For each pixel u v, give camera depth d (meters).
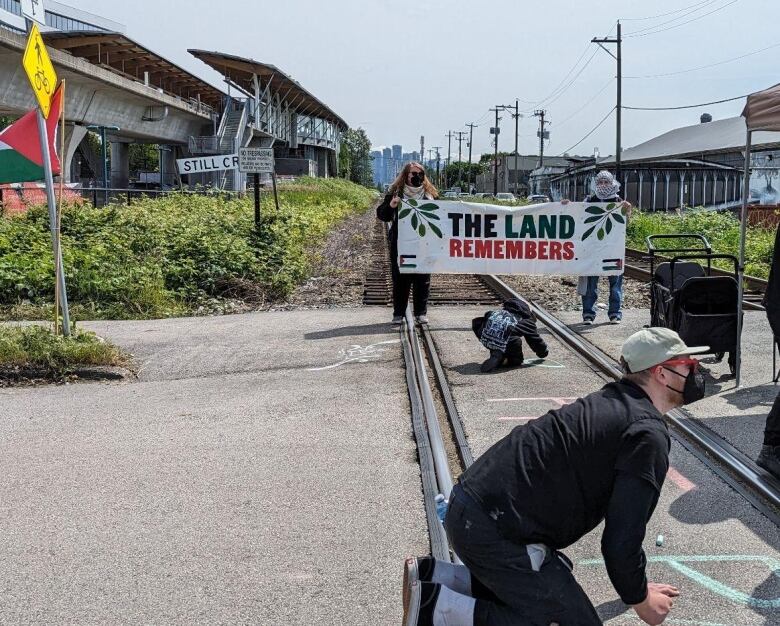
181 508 4.89
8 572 4.14
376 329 10.37
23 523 4.72
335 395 7.34
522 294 13.37
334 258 19.75
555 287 14.30
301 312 12.16
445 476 5.11
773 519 4.52
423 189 10.41
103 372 8.37
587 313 10.37
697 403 6.70
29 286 12.73
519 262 10.45
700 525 4.49
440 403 7.01
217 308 12.98
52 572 4.12
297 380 7.98
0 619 3.68
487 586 2.75
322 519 4.69
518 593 2.66
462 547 2.72
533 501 2.64
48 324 11.02
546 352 8.27
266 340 9.95
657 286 8.14
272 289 14.07
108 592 3.91
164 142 63.41
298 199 43.28
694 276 8.13
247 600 3.82
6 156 9.08
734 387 7.17
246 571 4.10
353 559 4.20
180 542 4.44
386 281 15.20
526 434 2.77
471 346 9.12
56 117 9.11
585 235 10.27
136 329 10.98
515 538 2.65
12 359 8.40
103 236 16.25
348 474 5.38
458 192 101.25
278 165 86.75
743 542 4.28
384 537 4.44
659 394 2.87
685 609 3.65
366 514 4.74
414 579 2.91
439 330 10.15
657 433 2.63
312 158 100.56
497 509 2.66
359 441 6.04
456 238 10.42
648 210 44.97
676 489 4.99
